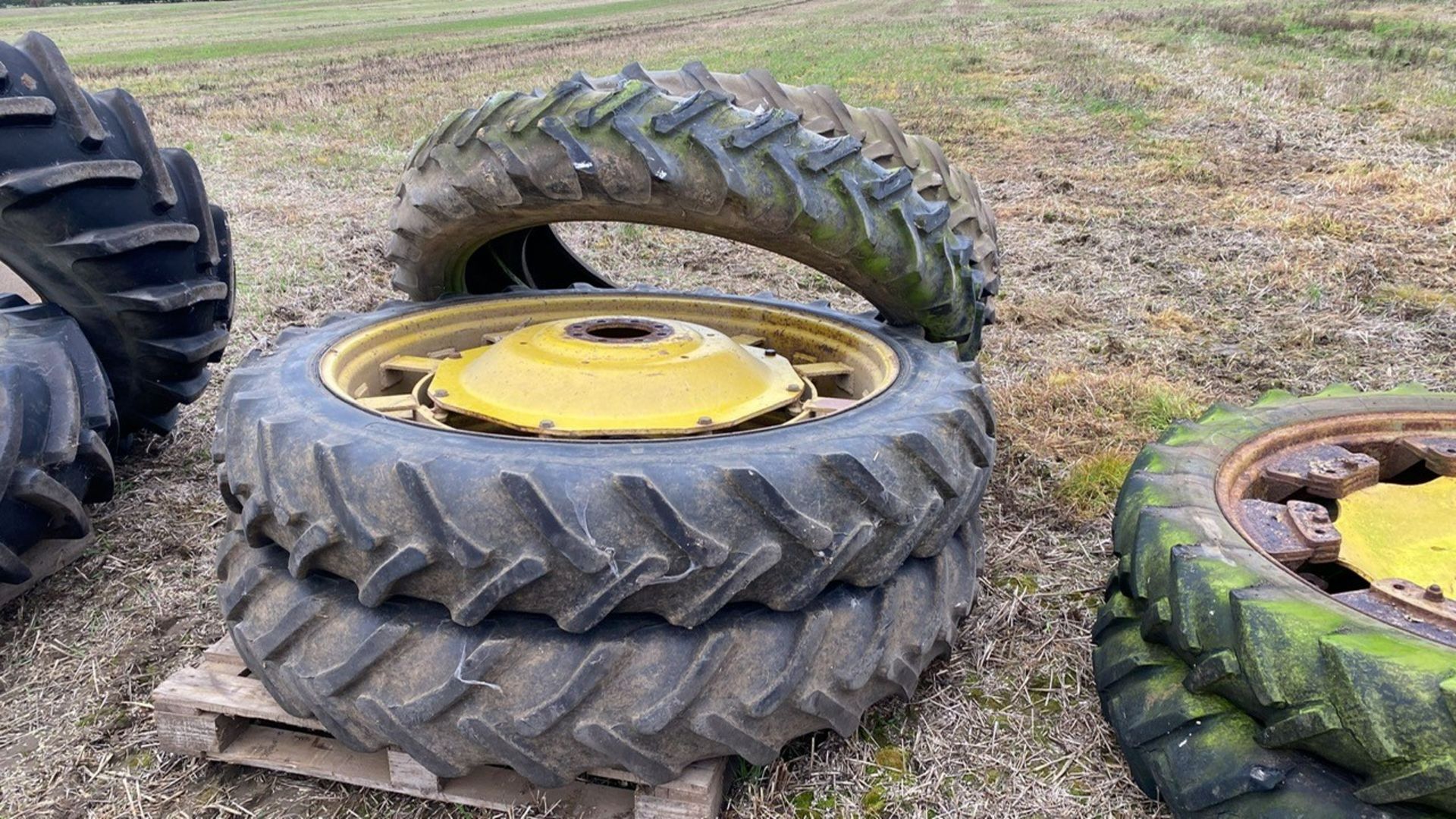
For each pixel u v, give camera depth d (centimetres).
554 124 219
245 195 771
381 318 262
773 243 231
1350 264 554
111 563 283
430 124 1129
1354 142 898
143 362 304
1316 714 155
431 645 172
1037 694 224
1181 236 633
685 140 216
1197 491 217
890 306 259
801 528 170
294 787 199
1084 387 390
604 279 353
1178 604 182
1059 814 191
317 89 1499
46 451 245
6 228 254
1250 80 1292
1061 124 1066
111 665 239
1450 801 144
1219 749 171
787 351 285
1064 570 275
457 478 166
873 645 186
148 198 277
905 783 197
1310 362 431
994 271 334
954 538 221
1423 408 256
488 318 281
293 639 181
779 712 179
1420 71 1290
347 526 169
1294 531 203
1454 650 158
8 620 257
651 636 172
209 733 200
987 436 214
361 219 691
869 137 303
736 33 2636
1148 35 2002
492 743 169
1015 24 2542
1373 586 181
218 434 204
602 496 164
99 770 205
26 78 247
